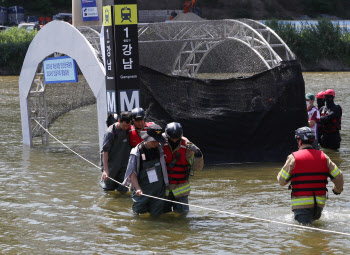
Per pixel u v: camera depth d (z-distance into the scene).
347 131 44.16
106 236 18.41
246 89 31.95
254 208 22.00
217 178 28.08
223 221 20.08
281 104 32.12
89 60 30.98
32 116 41.88
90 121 52.53
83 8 40.75
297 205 18.33
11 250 17.12
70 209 22.09
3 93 80.62
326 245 17.19
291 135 32.34
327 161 18.23
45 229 19.34
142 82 30.28
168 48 49.91
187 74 52.22
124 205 22.69
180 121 30.97
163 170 19.69
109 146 23.53
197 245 17.39
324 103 37.38
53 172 29.92
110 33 27.61
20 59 122.56
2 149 37.66
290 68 32.19
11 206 22.64
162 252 16.77
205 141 31.59
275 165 31.38
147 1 186.00
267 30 38.97
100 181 27.16
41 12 198.50
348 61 118.19
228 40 42.66
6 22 170.75
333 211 21.19
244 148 32.22
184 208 20.33
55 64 35.53
